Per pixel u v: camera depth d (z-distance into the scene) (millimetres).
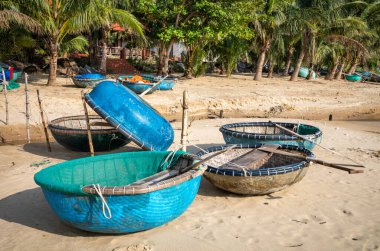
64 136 9891
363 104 22703
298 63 32875
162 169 6918
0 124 13430
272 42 32250
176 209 5613
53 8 18625
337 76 38594
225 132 10016
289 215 6562
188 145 11516
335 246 5527
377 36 34000
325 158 10172
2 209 6723
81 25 18750
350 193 7625
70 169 6422
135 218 5254
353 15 33625
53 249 5352
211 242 5578
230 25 24078
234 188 7125
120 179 6977
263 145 8805
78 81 20016
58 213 5422
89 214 5176
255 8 26250
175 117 16797
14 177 8328
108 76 25094
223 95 21609
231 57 30609
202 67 30141
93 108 8383
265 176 6840
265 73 43031
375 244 5586
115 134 10031
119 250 5246
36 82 21891
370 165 9578
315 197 7383
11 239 5652
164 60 26141
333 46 34938
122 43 37219
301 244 5574
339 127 15281
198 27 24562
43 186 5316
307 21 28938
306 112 19828
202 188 7863
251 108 19766
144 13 24781
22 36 22125
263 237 5770
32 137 12492
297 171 7113
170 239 5625
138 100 9039
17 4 17703
